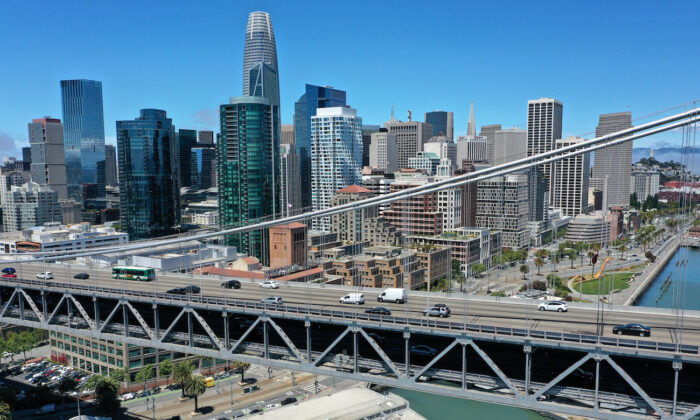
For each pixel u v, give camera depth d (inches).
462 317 3287.4
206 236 4776.1
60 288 4320.9
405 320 2965.1
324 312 3166.8
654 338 2790.4
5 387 5482.3
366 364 3085.6
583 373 2726.4
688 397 2492.6
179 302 3651.6
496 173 3518.7
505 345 3176.7
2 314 4665.4
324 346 3427.7
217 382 6299.2
